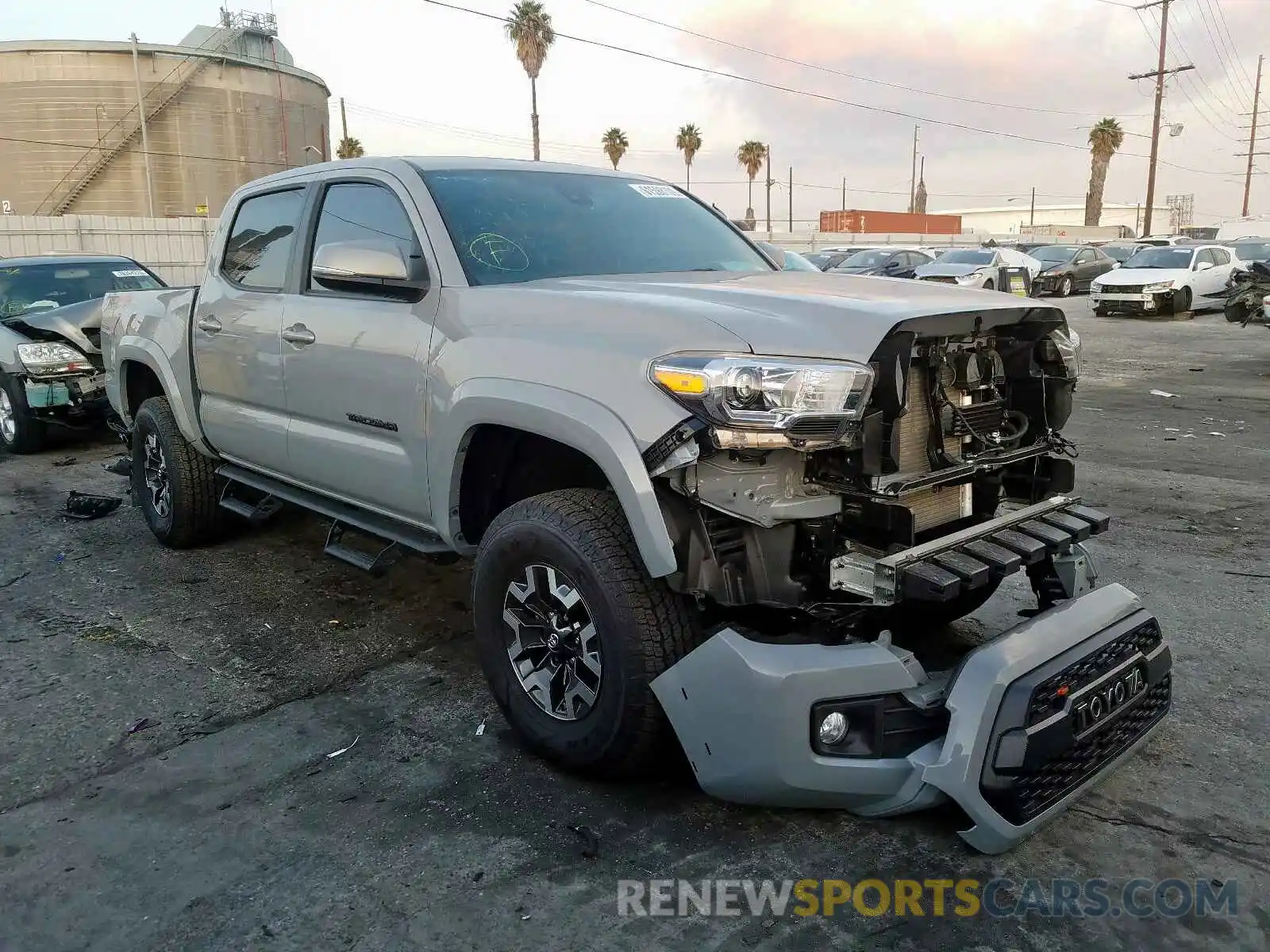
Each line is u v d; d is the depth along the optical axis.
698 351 2.69
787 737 2.54
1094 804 2.99
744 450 2.69
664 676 2.76
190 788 3.17
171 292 5.42
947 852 2.76
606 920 2.50
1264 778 3.11
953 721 2.56
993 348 3.14
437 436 3.41
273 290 4.46
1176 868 2.67
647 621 2.80
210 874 2.72
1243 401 10.99
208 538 5.71
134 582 5.21
